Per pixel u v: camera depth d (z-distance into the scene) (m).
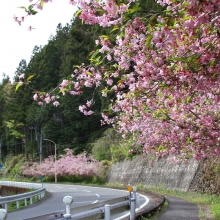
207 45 4.73
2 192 33.34
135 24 4.50
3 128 74.25
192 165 21.83
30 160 61.31
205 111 8.09
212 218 9.22
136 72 6.30
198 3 3.84
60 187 31.20
